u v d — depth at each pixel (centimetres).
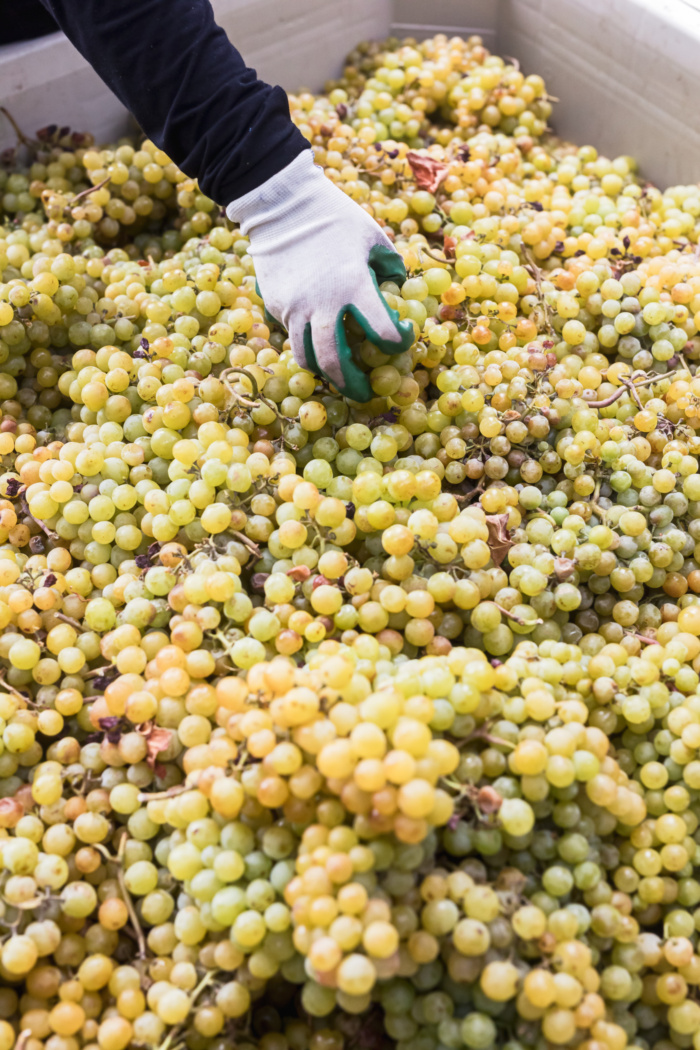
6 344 84
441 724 65
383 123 106
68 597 76
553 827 67
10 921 64
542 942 62
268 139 79
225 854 63
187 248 93
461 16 119
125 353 83
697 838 71
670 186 105
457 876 63
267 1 106
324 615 71
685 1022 65
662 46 99
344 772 61
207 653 70
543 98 113
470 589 72
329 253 78
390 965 60
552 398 81
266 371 80
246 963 64
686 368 86
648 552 78
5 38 98
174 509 75
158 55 77
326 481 76
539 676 70
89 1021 64
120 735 69
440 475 78
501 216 96
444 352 84
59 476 77
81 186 103
